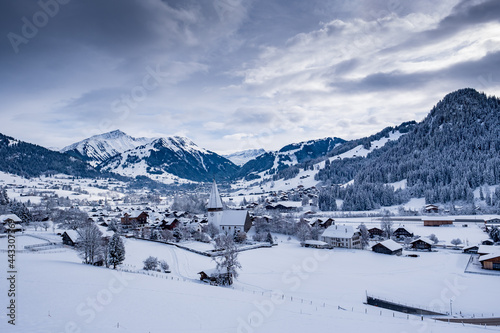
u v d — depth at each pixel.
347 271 104.00
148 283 70.25
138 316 50.59
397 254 129.88
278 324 53.53
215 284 83.19
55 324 43.97
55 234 141.50
